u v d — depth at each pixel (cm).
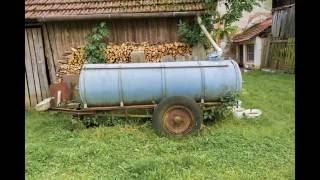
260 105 877
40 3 916
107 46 869
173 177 449
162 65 671
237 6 926
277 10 1675
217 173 459
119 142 598
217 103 683
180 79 660
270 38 1789
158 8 862
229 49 2114
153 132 647
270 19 1959
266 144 575
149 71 662
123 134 635
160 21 874
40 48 895
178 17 865
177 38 880
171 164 490
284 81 1312
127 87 658
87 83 659
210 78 666
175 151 558
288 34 1579
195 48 868
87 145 588
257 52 1850
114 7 884
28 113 842
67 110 690
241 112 737
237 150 550
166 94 662
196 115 639
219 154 533
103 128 666
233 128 666
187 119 642
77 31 884
